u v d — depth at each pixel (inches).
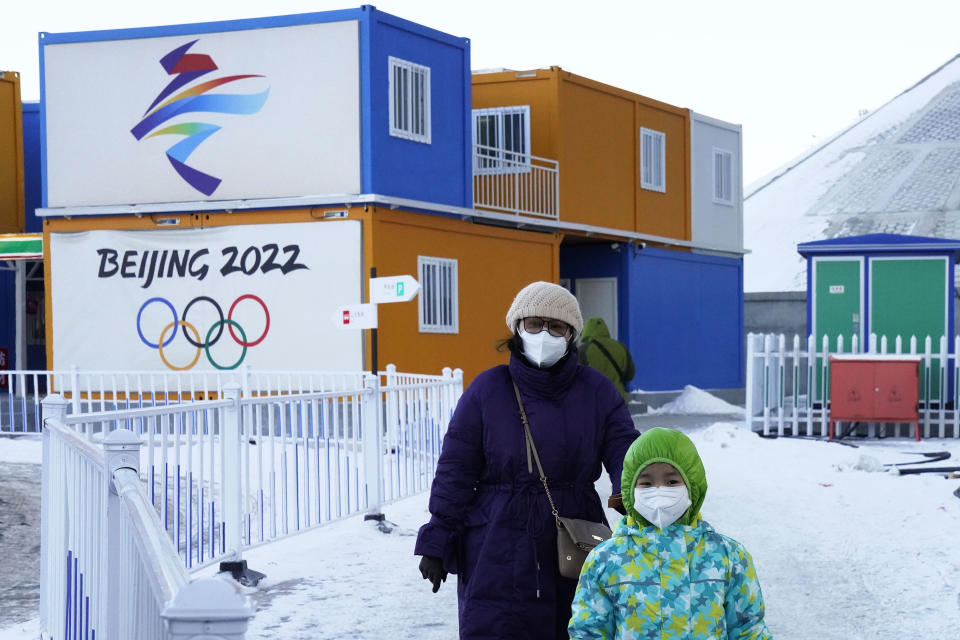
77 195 829.2
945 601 306.2
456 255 856.3
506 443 181.6
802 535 398.3
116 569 187.2
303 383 785.6
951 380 697.6
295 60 792.9
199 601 97.1
